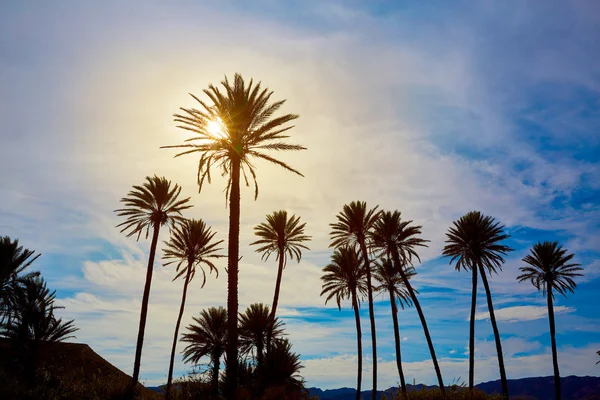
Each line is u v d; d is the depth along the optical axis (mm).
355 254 39844
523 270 45969
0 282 28844
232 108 23625
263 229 40500
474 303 39500
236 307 21750
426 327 34781
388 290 40594
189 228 39031
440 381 31891
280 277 38969
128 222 33188
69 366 29969
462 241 39469
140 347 28922
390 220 38375
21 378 24938
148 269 31828
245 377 25172
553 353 43812
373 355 35844
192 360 37719
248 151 24484
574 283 44375
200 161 24062
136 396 26516
